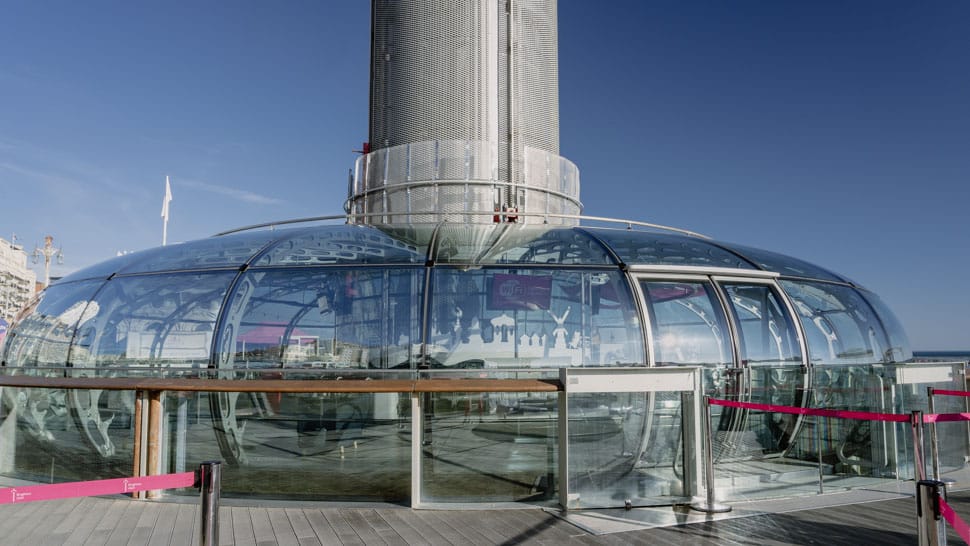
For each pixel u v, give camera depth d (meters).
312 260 10.33
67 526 7.15
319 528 7.07
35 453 9.52
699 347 9.55
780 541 6.70
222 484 8.56
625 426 8.02
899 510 7.93
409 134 17.14
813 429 9.27
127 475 8.81
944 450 10.27
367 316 9.45
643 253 10.68
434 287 9.61
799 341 10.26
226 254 11.08
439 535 6.84
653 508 7.88
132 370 9.01
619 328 9.41
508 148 16.97
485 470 8.20
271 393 8.65
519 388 7.87
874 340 11.62
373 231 11.88
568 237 11.35
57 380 8.69
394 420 8.38
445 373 8.71
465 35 17.00
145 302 10.21
